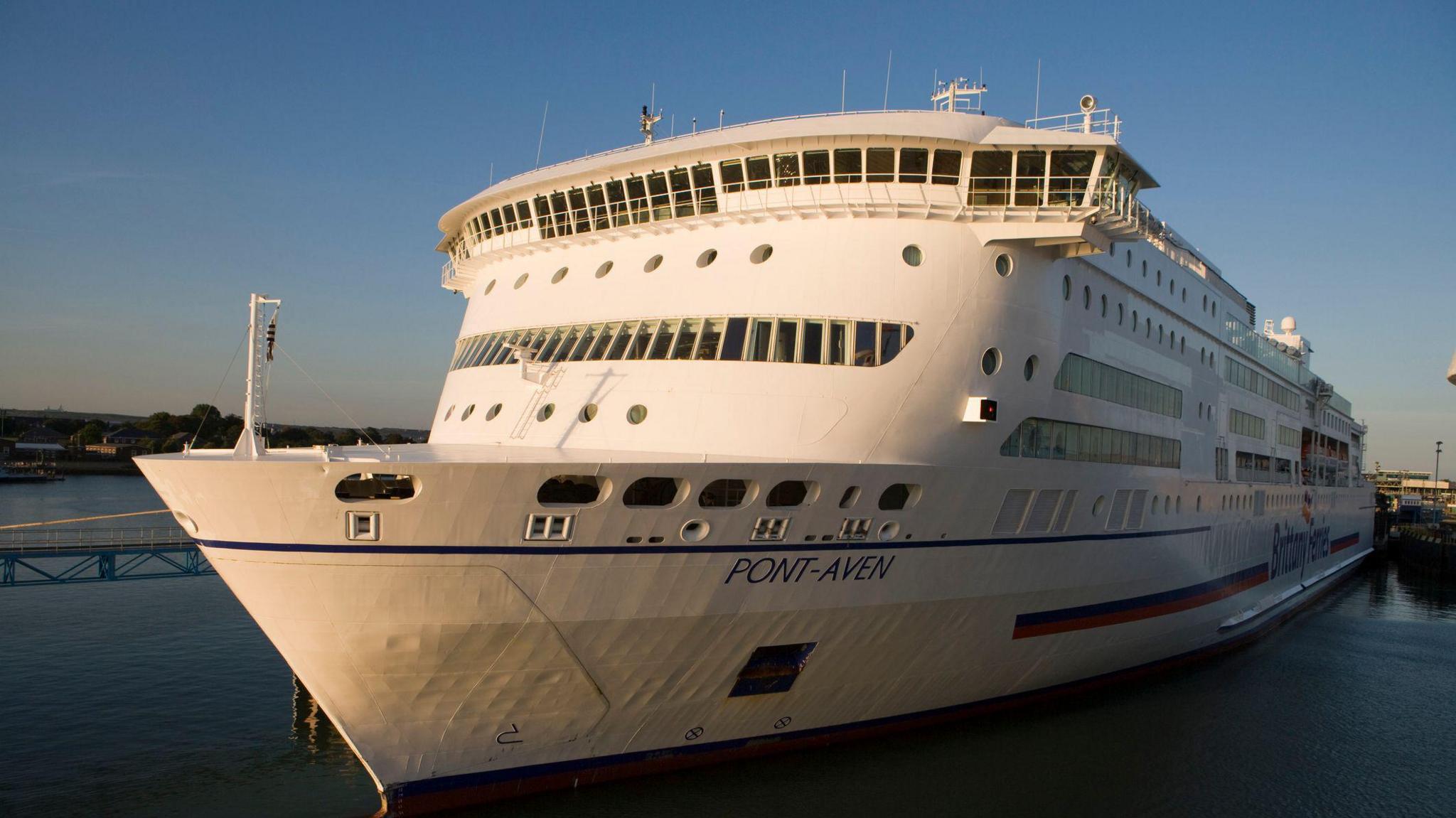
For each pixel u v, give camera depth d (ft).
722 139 57.47
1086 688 76.13
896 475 51.29
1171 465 83.61
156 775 61.52
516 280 67.05
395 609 42.70
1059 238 57.26
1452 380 122.21
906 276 55.52
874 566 52.47
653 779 53.42
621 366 56.24
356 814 55.52
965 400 55.83
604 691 48.85
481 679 45.85
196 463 40.47
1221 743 69.21
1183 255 93.15
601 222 62.75
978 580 58.23
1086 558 67.21
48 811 55.72
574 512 43.21
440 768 47.62
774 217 57.26
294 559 41.63
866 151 56.80
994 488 57.41
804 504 48.80
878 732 61.41
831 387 52.60
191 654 92.53
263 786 59.77
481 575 42.73
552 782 50.57
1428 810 59.26
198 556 106.22
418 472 39.96
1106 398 70.54
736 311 54.85
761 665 52.95
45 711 74.49
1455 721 78.48
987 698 66.28
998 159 57.57
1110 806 57.26
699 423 52.47
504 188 66.13
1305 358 158.20
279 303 45.27
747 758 56.44
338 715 45.96
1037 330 60.70
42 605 116.37
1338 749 69.72
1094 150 57.41
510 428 58.03
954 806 55.62
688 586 47.09
